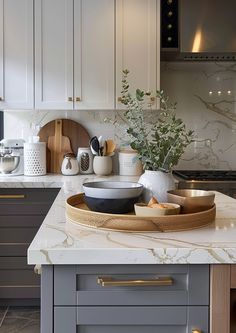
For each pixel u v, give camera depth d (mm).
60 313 993
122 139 3428
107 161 3240
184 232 1158
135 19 3053
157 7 3047
